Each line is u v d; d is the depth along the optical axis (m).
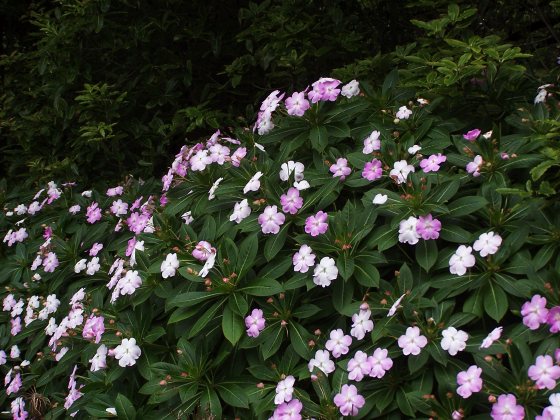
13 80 3.61
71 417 1.94
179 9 3.11
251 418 1.59
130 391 1.78
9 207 3.02
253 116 2.64
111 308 1.87
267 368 1.58
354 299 1.60
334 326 1.58
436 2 2.37
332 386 1.50
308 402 1.49
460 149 1.68
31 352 2.22
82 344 1.99
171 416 1.61
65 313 2.20
